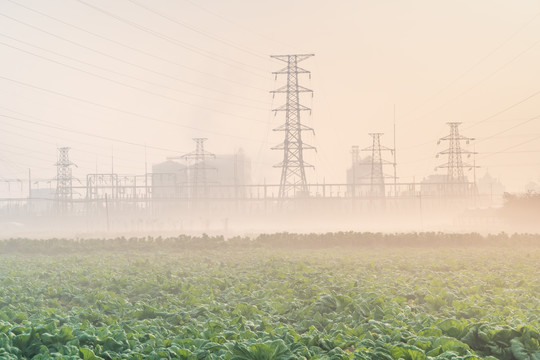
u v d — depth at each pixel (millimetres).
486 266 29031
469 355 9266
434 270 28766
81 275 28734
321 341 11094
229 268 30406
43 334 11500
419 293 18734
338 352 9992
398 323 13055
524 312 15273
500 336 11328
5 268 33375
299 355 9930
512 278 23875
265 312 15961
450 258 33188
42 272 29438
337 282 21750
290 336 11148
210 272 28375
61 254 45969
